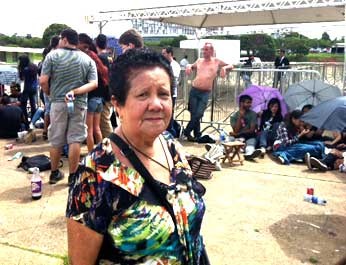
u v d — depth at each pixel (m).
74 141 4.82
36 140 7.66
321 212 4.50
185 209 1.39
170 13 12.58
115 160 1.31
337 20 14.60
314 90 7.70
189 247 1.40
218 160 6.25
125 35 5.23
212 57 7.69
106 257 1.35
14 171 5.71
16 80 11.20
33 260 3.29
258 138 7.16
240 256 3.47
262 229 4.02
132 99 1.34
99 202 1.27
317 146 6.68
